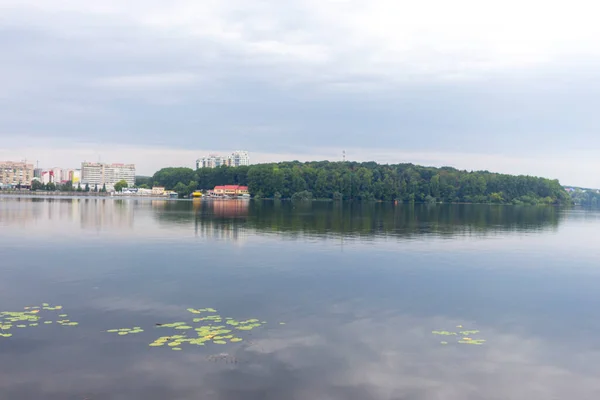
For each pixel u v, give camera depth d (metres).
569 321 21.45
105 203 142.25
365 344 18.00
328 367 15.86
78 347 17.22
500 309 23.31
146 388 14.22
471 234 58.00
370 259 36.56
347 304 23.48
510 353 17.45
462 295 25.89
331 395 13.98
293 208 126.81
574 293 26.86
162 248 40.94
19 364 15.74
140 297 24.16
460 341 18.59
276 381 14.77
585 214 132.25
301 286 27.09
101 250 39.47
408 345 18.02
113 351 16.88
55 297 23.98
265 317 21.06
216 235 51.31
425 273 31.64
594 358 17.11
